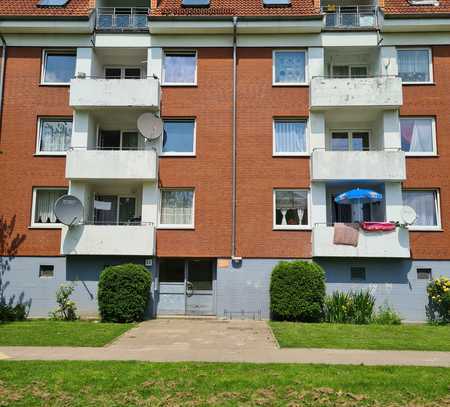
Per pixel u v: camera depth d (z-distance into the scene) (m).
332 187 18.89
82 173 17.72
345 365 9.04
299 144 18.59
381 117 18.56
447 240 17.62
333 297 16.56
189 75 19.20
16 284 17.78
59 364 8.98
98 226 17.36
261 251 17.72
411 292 17.34
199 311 17.95
